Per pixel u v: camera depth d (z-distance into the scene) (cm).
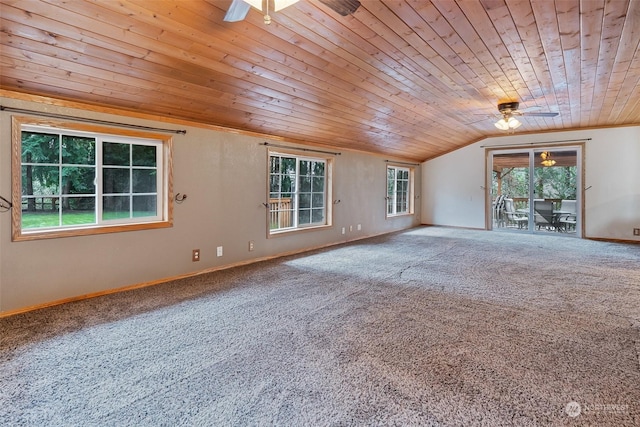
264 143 466
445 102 452
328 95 383
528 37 277
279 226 512
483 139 775
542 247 562
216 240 414
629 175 623
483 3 230
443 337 231
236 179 433
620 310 279
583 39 280
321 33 263
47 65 244
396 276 385
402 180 817
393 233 732
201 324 252
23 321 255
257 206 462
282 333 237
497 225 782
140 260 346
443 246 574
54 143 302
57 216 305
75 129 298
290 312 276
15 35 211
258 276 385
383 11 238
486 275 389
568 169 686
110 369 190
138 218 353
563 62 327
